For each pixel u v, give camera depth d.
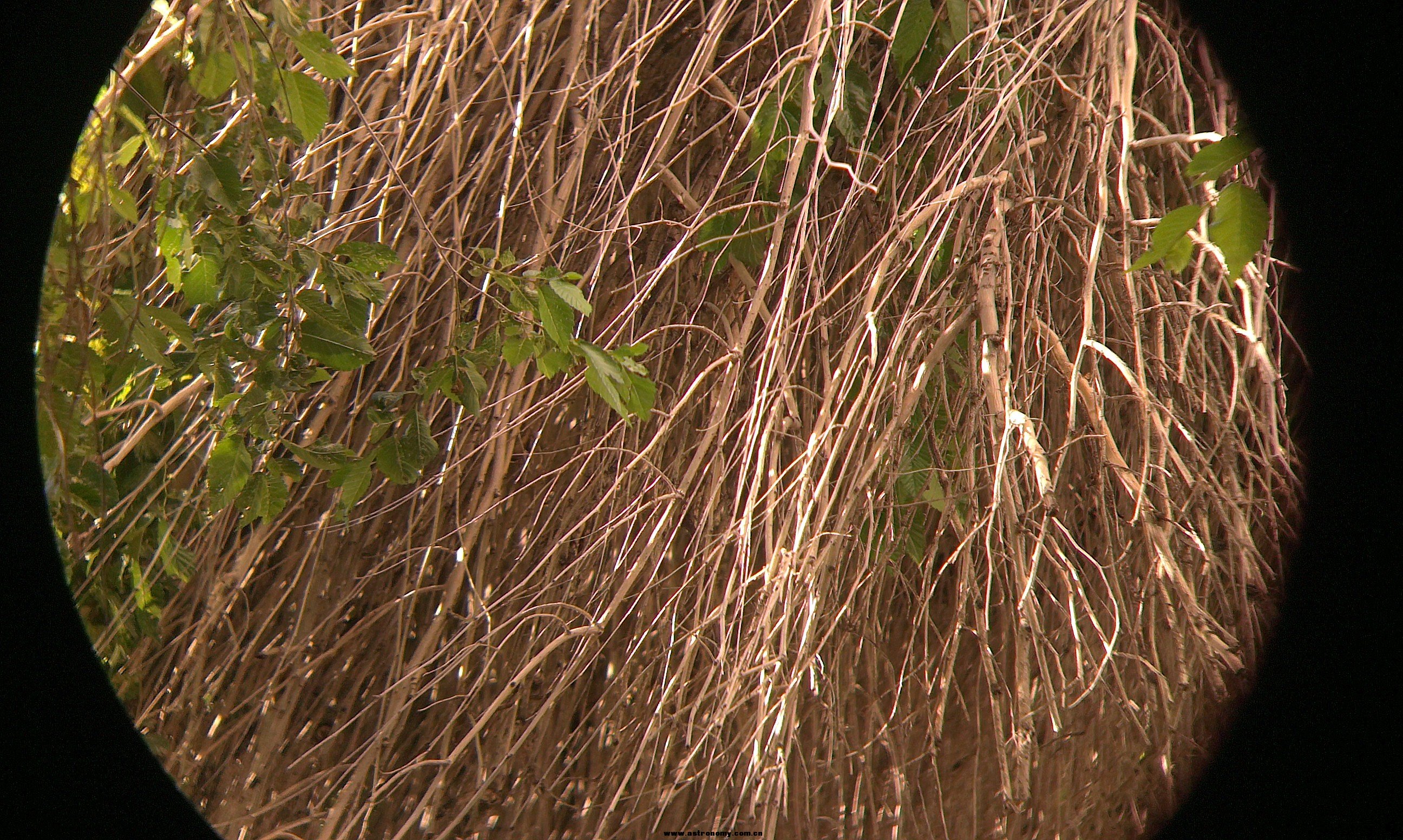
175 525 4.21
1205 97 4.23
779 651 4.02
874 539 4.16
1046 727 4.20
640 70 4.27
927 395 4.16
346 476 4.12
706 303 4.24
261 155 4.07
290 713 4.23
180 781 4.20
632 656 4.18
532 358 4.25
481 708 4.23
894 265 4.18
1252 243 3.94
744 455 4.08
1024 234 4.16
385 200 4.21
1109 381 4.24
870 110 4.18
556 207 4.21
